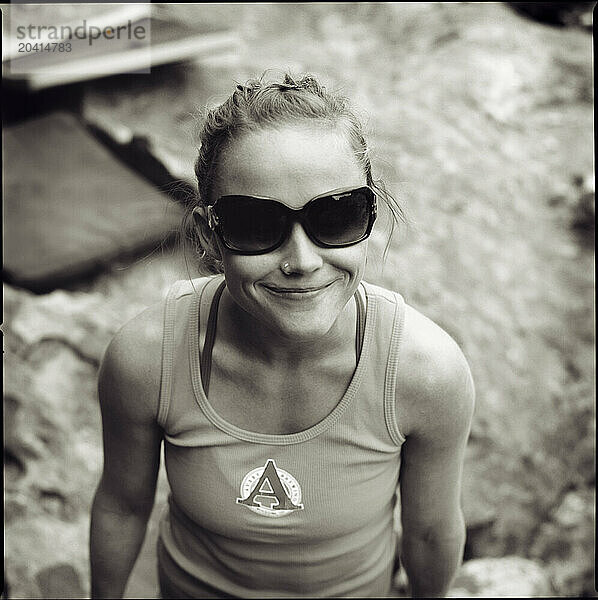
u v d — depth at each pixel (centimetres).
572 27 451
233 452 141
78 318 290
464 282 324
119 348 141
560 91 409
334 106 118
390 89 389
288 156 111
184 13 408
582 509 305
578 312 340
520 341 323
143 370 139
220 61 388
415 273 314
